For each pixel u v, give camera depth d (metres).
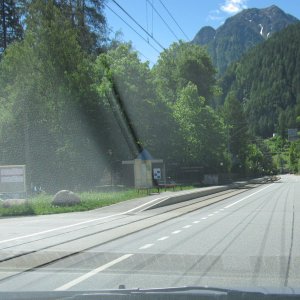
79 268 9.90
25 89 41.44
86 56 46.59
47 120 41.56
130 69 49.75
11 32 58.31
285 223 17.86
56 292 4.96
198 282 8.34
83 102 42.31
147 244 13.05
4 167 27.22
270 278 8.62
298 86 181.12
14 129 41.16
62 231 16.52
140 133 48.91
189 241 13.47
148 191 36.25
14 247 12.91
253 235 14.55
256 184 70.62
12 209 23.80
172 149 53.47
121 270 9.57
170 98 67.88
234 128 94.94
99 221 19.88
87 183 42.69
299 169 166.50
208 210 24.88
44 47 41.97
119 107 46.22
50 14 43.94
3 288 8.06
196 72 74.19
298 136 121.69
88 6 53.03
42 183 40.84
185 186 49.81
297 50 184.75
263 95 186.50
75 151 41.97
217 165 68.88
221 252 11.52
